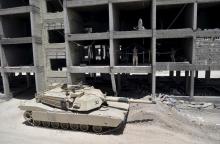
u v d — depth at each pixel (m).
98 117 15.55
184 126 17.12
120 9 27.09
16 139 15.45
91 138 15.24
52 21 27.39
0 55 27.14
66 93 17.75
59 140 15.04
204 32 22.17
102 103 17.77
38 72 26.73
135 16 30.55
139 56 29.33
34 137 15.71
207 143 14.31
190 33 22.39
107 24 31.02
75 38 24.45
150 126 16.78
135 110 19.45
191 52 23.03
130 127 16.89
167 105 21.75
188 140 14.66
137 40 30.16
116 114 15.91
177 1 22.20
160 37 22.64
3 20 27.41
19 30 31.14
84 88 19.52
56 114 16.59
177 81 31.48
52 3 29.03
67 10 24.48
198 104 22.53
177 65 22.89
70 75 25.05
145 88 27.56
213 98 22.94
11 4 29.56
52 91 19.25
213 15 28.22
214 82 30.86
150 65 23.92
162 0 22.31
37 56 26.56
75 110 16.45
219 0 21.77
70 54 25.25
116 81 29.78
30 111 18.08
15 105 24.92
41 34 27.78
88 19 31.38
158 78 33.81
